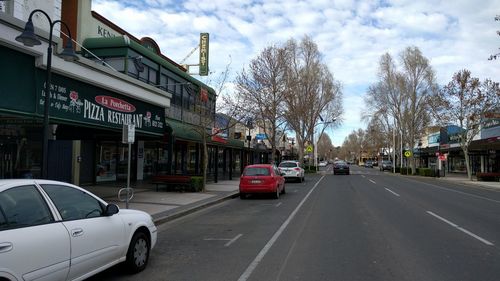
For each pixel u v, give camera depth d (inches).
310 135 2155.5
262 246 350.3
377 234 402.3
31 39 352.2
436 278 256.5
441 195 866.8
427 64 2092.8
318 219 503.8
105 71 538.6
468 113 1562.5
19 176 636.7
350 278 256.8
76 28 844.6
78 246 213.3
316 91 1996.8
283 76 1411.2
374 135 3816.4
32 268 183.5
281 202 715.4
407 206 644.1
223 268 281.6
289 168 1305.4
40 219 198.8
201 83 1245.1
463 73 1539.1
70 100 483.8
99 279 256.5
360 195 840.3
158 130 731.4
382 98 2288.4
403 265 286.8
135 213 281.1
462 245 352.8
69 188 228.8
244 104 1390.3
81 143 846.5
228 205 674.8
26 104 418.3
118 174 1015.6
